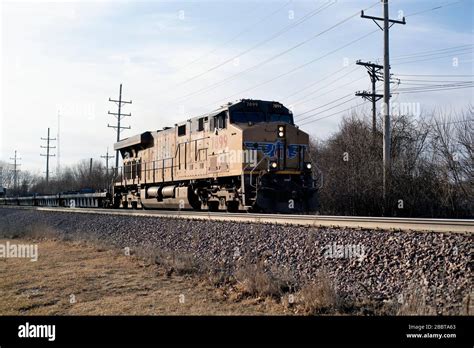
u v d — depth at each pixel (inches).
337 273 374.3
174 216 718.5
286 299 344.8
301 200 704.4
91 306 368.8
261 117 744.3
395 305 303.1
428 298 303.6
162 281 443.8
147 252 564.1
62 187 2962.6
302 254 426.3
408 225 419.5
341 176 949.8
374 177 890.1
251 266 417.7
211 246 529.0
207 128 789.2
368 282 348.8
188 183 866.1
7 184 4685.0
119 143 1238.9
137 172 1112.2
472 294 293.4
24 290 442.6
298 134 729.6
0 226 1127.6
